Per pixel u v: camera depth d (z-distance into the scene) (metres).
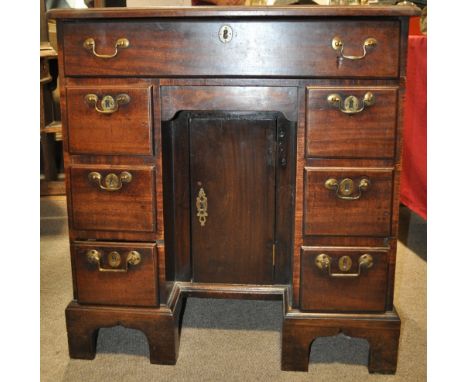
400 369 1.43
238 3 1.68
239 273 1.62
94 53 1.27
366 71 1.24
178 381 1.37
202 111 1.51
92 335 1.45
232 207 1.57
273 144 1.52
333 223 1.33
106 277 1.40
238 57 1.26
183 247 1.61
